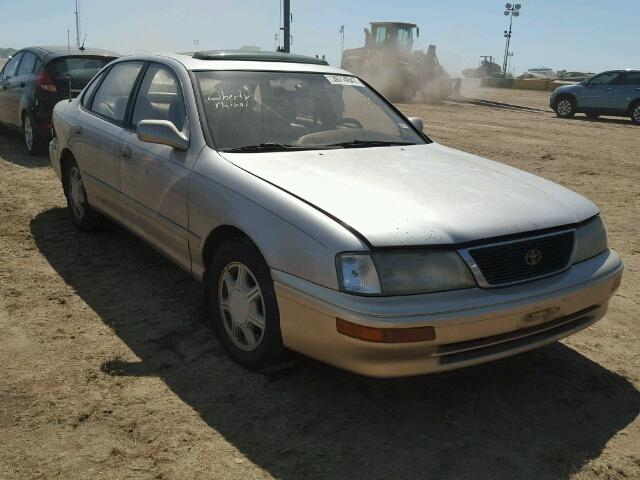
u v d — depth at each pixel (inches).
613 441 113.0
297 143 149.9
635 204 295.0
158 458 103.9
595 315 127.7
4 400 118.3
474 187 128.2
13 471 99.7
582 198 135.6
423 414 119.2
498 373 135.2
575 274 120.7
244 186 126.3
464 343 108.9
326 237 108.9
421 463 105.2
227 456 105.0
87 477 99.0
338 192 120.3
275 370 130.5
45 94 337.7
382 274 105.4
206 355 137.6
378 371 107.0
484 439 112.3
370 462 104.9
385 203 116.4
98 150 183.5
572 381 133.1
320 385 127.0
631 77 705.0
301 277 111.8
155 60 174.9
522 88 1518.2
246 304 127.6
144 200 160.1
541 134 558.6
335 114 166.6
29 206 249.0
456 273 108.0
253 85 159.8
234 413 117.0
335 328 107.0
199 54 167.9
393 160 145.0
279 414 117.1
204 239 136.2
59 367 130.7
